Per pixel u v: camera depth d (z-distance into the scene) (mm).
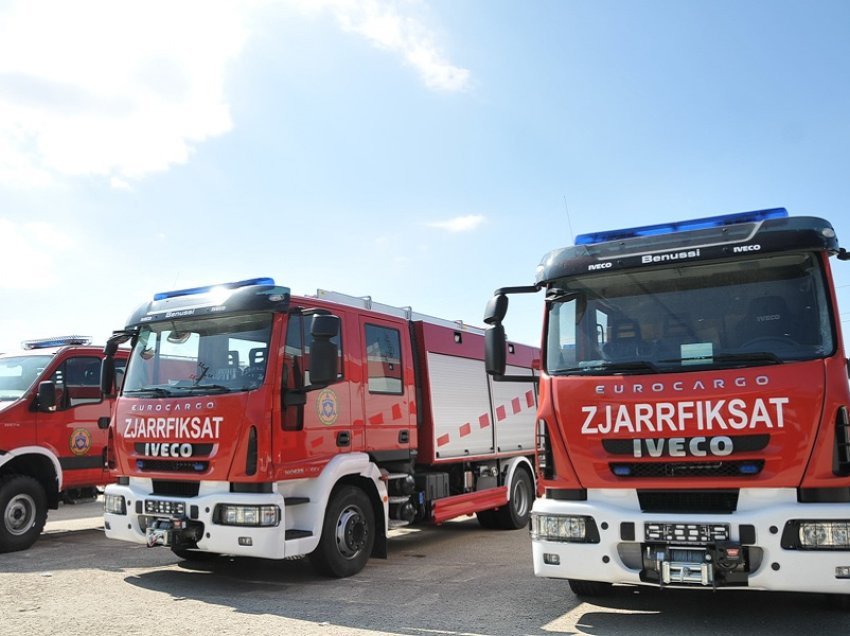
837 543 4699
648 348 5555
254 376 6949
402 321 9133
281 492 6941
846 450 4836
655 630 5348
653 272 5762
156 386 7660
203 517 6781
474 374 10672
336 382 7641
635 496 5285
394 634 5402
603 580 5262
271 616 5941
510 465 11328
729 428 5035
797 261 5383
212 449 6883
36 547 9547
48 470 9727
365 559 7742
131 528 7320
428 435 9266
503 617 5824
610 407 5402
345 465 7477
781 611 5789
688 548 4984
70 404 9992
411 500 8977
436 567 8047
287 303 7145
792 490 4898
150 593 6820
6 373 9922
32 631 5516
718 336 5395
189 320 7617
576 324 5875
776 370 5055
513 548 9406
